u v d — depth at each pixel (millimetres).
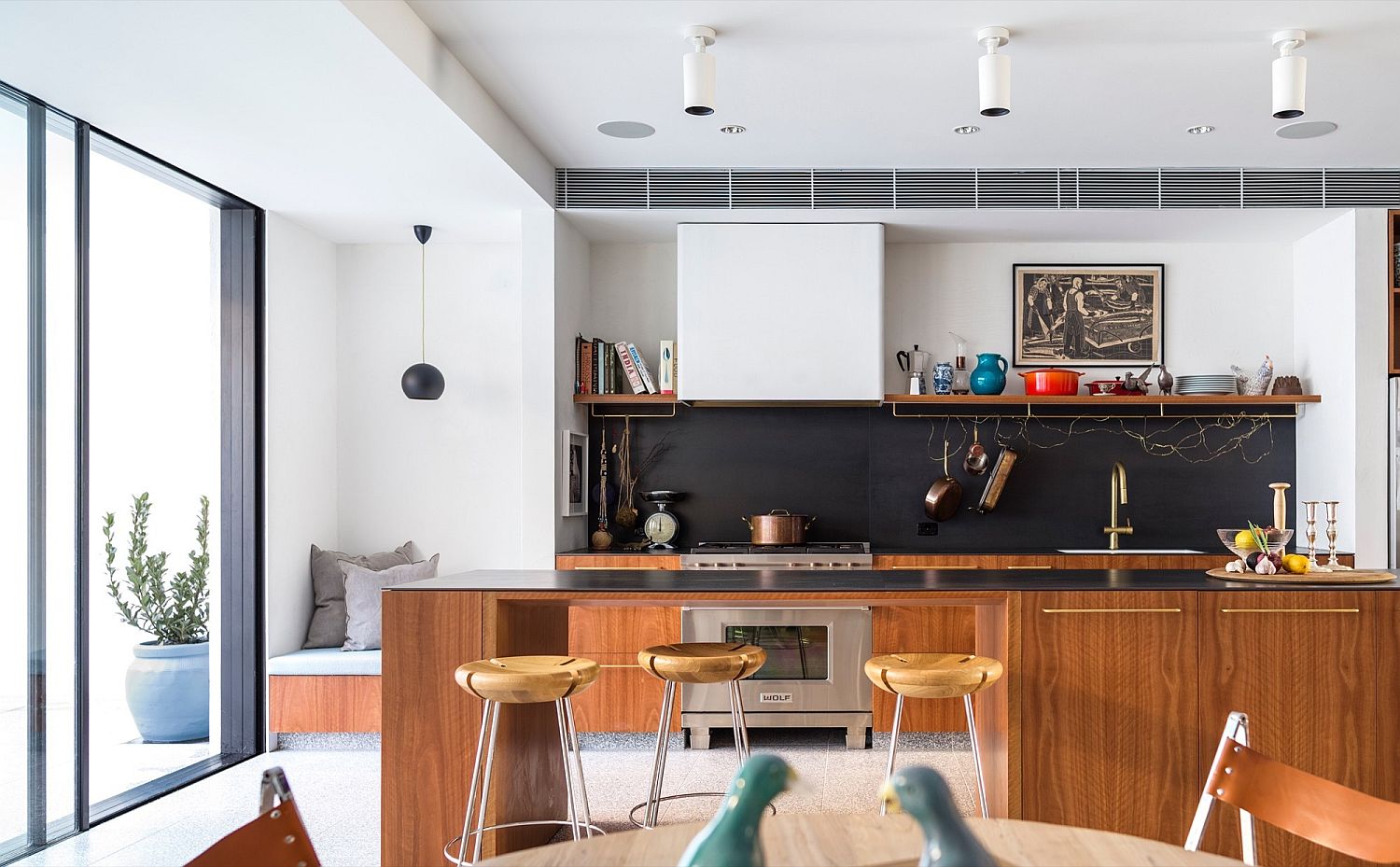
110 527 5078
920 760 5000
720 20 3533
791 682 5191
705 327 5504
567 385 5535
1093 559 5340
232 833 1448
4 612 3604
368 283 6051
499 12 3475
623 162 5227
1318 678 3365
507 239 5961
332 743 5258
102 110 3807
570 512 5559
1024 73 4012
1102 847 1505
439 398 6000
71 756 3920
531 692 2945
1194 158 5137
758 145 4930
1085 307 5980
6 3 2908
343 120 3922
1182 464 5953
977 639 3977
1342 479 5375
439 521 6012
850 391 5469
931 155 5102
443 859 3412
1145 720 3363
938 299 6016
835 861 1436
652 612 5227
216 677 5188
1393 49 3771
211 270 5207
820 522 6000
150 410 5148
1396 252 5285
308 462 5676
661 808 4230
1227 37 3678
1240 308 5953
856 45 3742
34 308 3736
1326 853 3287
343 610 5590
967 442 6000
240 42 3191
